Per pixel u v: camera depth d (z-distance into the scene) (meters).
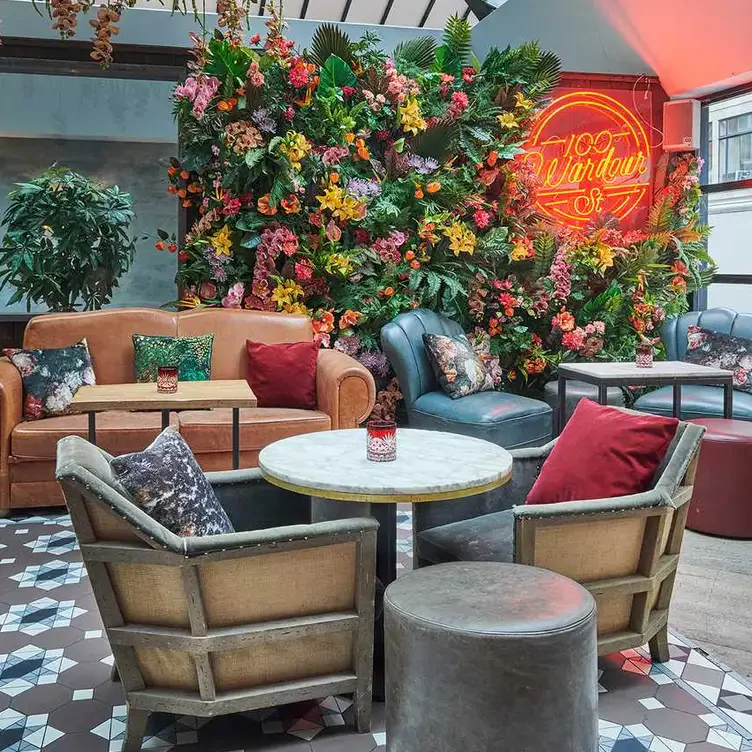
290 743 2.12
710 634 2.81
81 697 2.36
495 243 5.75
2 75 7.28
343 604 2.12
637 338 6.16
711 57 5.64
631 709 2.28
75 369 4.47
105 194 6.00
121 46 6.09
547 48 6.54
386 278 5.58
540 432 4.79
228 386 3.94
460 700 1.68
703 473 3.85
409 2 8.19
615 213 6.56
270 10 2.37
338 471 2.35
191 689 2.03
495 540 2.48
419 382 5.06
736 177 6.44
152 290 7.57
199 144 5.36
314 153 5.28
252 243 5.28
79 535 1.93
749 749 2.08
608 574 2.31
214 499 2.26
